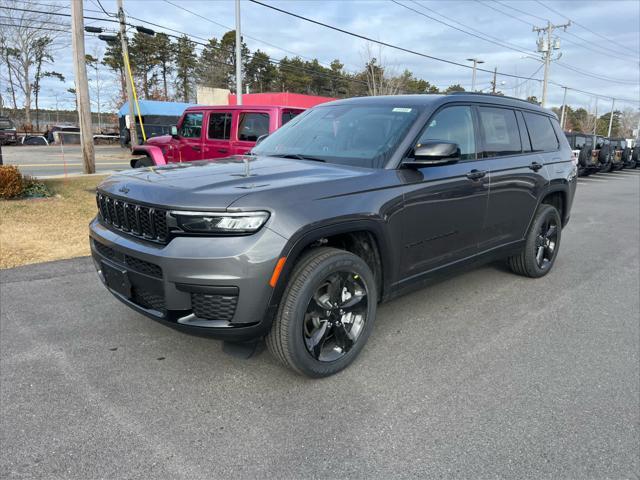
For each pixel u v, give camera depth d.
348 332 3.15
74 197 9.96
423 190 3.43
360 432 2.56
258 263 2.54
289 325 2.75
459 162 3.85
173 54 65.38
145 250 2.71
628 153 25.98
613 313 4.36
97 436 2.48
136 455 2.34
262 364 3.26
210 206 2.53
